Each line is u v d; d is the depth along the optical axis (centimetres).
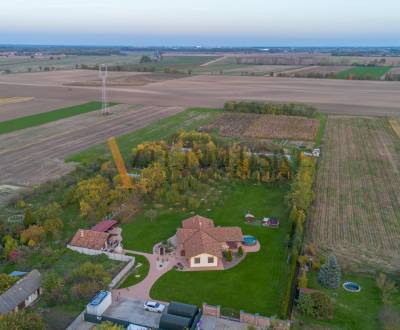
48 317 4562
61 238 6275
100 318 4475
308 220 6981
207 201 7656
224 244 6012
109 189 7644
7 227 6319
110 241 6216
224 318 4566
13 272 5291
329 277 5106
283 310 4547
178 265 5600
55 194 7862
